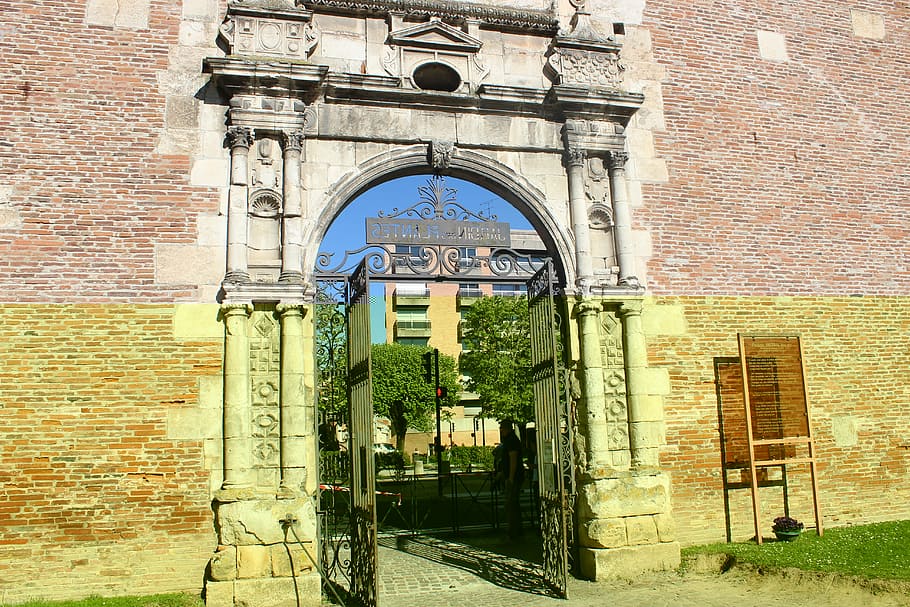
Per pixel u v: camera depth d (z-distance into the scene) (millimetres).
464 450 32875
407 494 17469
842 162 12039
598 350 9883
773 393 10898
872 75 12609
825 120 12102
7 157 8602
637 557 9336
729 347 10781
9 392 8141
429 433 44438
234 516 8211
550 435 9055
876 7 12961
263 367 8727
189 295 8852
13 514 7938
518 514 12039
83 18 9188
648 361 10312
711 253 10961
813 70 12227
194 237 8992
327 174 9531
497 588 9047
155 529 8289
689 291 10727
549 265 9000
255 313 8828
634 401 9852
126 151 8992
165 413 8531
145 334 8641
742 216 11242
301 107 9398
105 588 8062
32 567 7906
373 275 9398
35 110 8805
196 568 8320
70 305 8477
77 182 8766
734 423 10625
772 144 11672
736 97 11641
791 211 11539
